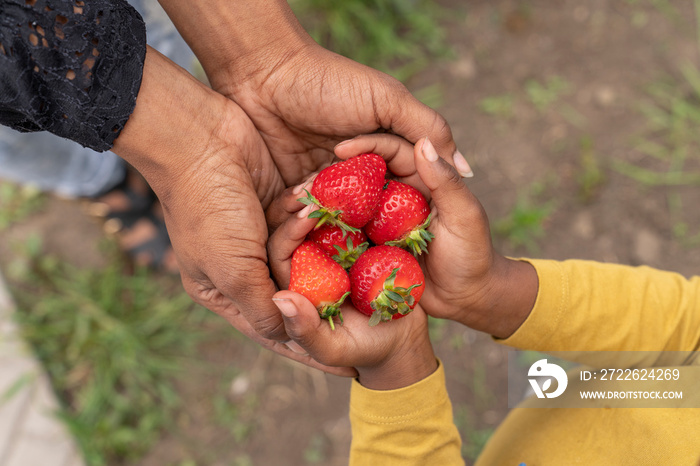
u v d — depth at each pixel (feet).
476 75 2.90
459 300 1.60
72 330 2.55
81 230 2.72
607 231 2.61
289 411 2.48
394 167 1.68
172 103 1.49
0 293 2.58
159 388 2.52
